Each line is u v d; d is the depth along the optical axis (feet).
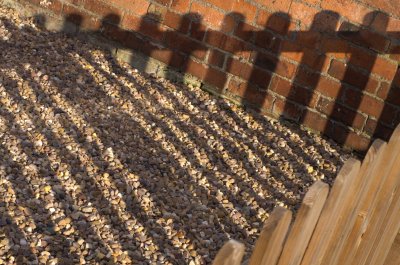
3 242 11.62
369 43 17.39
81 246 12.03
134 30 19.40
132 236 12.61
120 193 13.66
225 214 13.97
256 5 18.21
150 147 15.66
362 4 17.30
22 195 12.95
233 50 18.66
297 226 6.86
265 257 6.27
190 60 19.10
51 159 14.21
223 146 16.60
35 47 18.81
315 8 17.71
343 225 8.40
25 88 16.65
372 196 8.98
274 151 17.03
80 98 16.92
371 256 10.38
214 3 18.56
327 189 7.07
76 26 19.89
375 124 17.70
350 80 17.74
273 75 18.42
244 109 18.81
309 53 17.98
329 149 17.84
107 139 15.48
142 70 19.51
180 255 12.42
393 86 17.38
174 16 18.99
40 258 11.49
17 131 14.93
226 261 5.53
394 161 9.23
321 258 8.38
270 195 15.08
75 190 13.46
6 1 20.22
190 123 17.26
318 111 18.17
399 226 10.87
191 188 14.49
